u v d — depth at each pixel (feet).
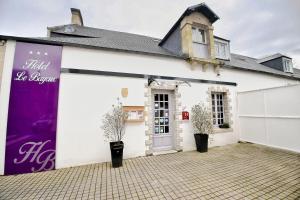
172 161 13.93
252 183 9.28
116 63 15.46
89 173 11.36
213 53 20.24
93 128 13.94
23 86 12.30
